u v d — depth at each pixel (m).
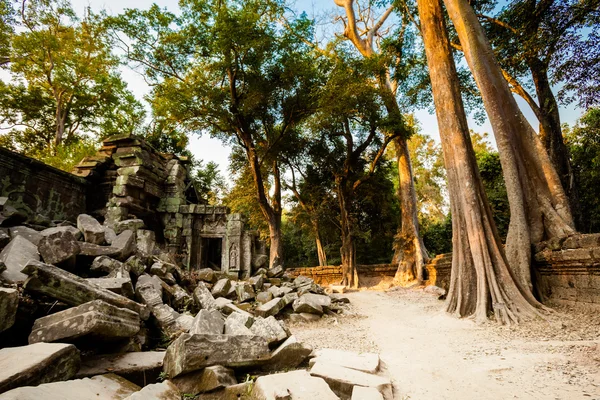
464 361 4.08
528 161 8.44
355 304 10.53
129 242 6.13
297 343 3.87
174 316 4.77
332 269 18.59
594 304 5.98
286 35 16.08
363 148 18.20
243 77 16.73
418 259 15.68
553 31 9.66
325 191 20.88
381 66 16.03
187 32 16.64
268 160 19.69
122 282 4.45
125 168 14.47
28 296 3.41
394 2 17.33
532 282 7.59
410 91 18.33
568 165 11.45
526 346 4.51
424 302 10.15
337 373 3.21
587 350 3.96
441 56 9.19
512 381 3.24
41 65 22.83
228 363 3.23
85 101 25.42
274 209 20.59
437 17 9.53
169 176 16.31
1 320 2.73
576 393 2.80
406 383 3.41
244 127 17.41
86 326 2.80
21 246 4.49
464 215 8.07
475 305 7.31
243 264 14.34
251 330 4.31
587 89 9.48
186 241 15.36
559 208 7.80
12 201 10.86
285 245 29.42
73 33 23.72
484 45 8.97
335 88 15.05
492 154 16.66
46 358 2.29
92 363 2.96
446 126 8.74
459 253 7.98
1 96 22.80
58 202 12.79
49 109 25.27
